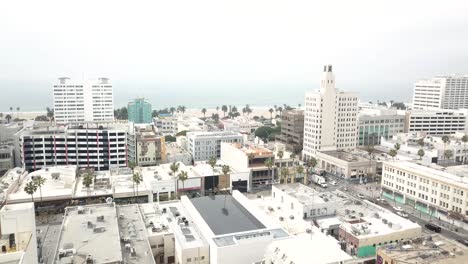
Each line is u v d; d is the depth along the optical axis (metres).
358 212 141.25
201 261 108.44
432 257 100.81
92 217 123.06
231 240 108.44
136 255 100.94
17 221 96.19
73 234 109.38
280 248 97.75
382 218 133.62
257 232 112.12
